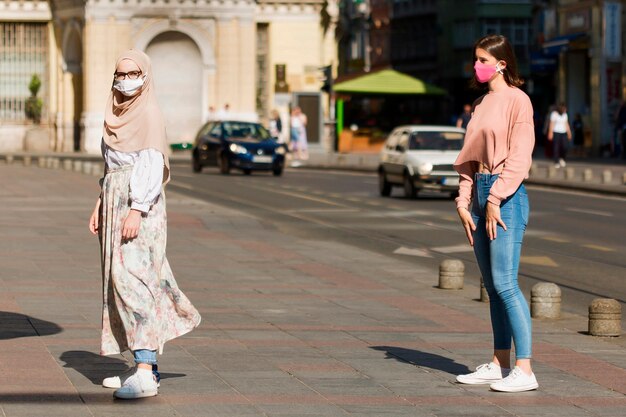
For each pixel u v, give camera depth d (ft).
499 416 43.09
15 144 333.42
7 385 46.37
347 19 404.77
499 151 47.52
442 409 44.04
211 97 327.88
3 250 95.04
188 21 325.01
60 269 83.76
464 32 499.10
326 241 111.04
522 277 89.40
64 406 43.21
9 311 64.85
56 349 53.72
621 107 274.16
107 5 319.06
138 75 45.27
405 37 544.21
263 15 345.51
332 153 315.99
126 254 45.24
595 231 121.90
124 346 46.21
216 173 237.66
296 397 45.44
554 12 307.58
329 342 57.77
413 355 54.65
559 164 247.09
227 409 43.29
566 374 50.96
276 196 173.37
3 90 333.42
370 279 84.12
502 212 47.42
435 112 506.07
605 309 61.82
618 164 252.21
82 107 330.54
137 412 42.57
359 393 46.39
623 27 286.66
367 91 347.77
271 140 233.35
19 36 333.42
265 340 57.93
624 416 43.37
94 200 149.38
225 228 119.55
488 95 48.29
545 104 466.70
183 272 85.05
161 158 45.39
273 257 96.02
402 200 167.12
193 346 55.93
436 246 110.52
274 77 347.36
